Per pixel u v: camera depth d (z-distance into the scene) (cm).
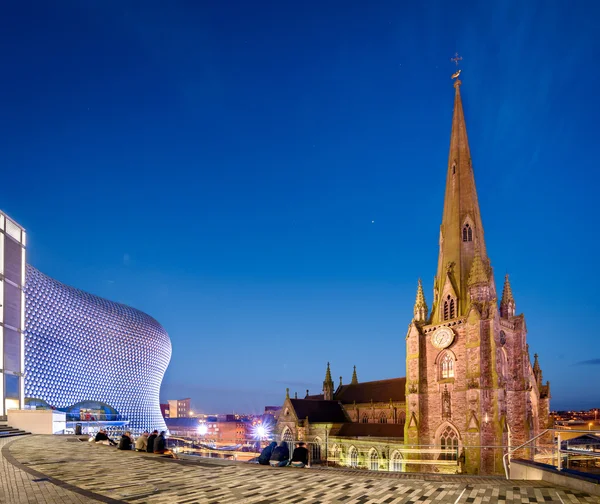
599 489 1562
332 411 10488
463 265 7306
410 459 7081
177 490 1642
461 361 6838
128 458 2466
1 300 5222
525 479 2117
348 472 2278
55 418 5106
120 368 15638
